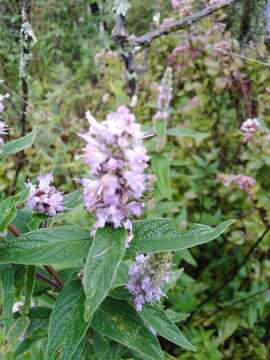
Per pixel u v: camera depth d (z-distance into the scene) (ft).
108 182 0.61
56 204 0.81
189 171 1.88
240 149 1.83
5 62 1.96
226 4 1.44
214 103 1.99
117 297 0.81
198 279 1.66
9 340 0.82
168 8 2.28
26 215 0.89
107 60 2.17
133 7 2.29
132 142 0.61
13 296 0.79
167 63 2.02
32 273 0.80
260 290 1.53
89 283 0.61
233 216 1.67
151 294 0.80
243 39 1.85
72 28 2.54
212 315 1.55
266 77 1.77
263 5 1.45
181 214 1.54
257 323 1.62
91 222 1.36
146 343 0.77
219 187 1.73
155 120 1.55
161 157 1.46
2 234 0.77
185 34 1.90
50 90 2.35
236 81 1.83
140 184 0.62
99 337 0.86
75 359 0.82
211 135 1.93
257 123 1.59
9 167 1.81
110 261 0.62
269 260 1.62
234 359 1.56
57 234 0.72
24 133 1.78
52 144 1.98
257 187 1.53
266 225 1.54
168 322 0.82
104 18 2.33
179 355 1.49
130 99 2.07
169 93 1.60
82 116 2.03
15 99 1.95
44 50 2.37
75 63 2.60
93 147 0.61
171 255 0.80
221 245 1.71
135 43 1.64
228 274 1.67
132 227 0.71
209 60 1.84
